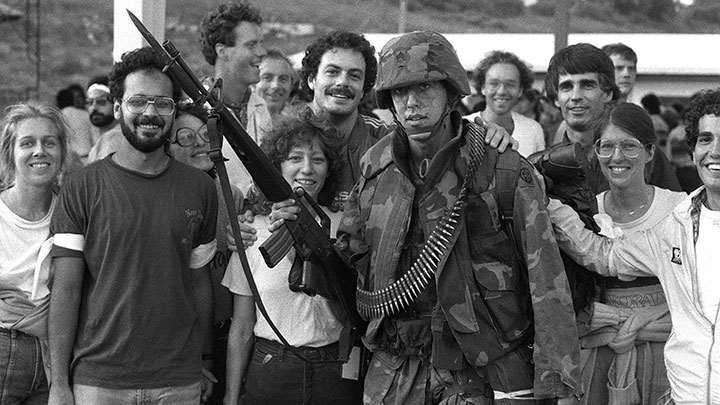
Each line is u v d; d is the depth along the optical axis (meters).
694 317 3.91
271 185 3.88
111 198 3.99
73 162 4.39
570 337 3.67
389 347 3.87
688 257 3.93
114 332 3.96
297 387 4.20
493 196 3.70
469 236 3.72
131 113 3.95
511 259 3.74
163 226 4.00
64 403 4.01
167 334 4.01
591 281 4.26
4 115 4.30
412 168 3.83
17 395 4.20
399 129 3.85
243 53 5.50
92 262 3.99
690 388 3.89
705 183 3.92
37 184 4.17
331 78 4.61
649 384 4.27
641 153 4.30
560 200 4.07
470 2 43.44
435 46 3.69
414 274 3.74
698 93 4.03
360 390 4.27
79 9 32.53
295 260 4.08
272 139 4.37
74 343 4.05
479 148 3.73
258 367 4.25
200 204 4.11
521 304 3.77
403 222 3.77
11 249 4.15
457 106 3.89
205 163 4.54
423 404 3.82
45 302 4.12
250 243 4.25
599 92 5.07
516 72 6.66
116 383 3.96
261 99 6.02
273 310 4.21
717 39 15.13
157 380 3.99
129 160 4.05
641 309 4.25
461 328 3.67
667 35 15.52
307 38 32.25
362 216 3.91
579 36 15.63
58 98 11.19
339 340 4.11
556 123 9.40
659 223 4.12
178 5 32.06
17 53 27.61
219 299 4.36
